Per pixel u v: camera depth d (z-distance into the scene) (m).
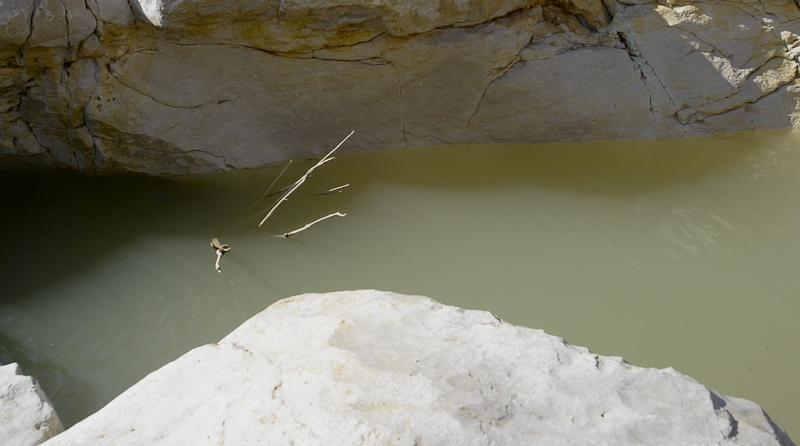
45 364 2.54
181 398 1.72
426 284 3.08
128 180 3.95
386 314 1.95
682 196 3.83
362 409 1.58
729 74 4.52
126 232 3.45
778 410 2.34
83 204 3.68
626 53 4.53
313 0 3.56
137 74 3.62
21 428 1.84
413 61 4.14
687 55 4.54
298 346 1.86
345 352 1.79
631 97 4.51
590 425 1.52
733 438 1.49
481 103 4.42
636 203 3.77
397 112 4.37
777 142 4.50
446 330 1.86
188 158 4.02
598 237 3.45
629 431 1.50
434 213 3.68
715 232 3.46
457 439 1.48
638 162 4.27
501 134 4.55
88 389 2.43
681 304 2.94
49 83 3.42
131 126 3.75
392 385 1.65
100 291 2.98
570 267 3.21
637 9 4.57
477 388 1.63
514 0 4.16
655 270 3.18
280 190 3.91
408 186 3.98
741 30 4.55
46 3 3.11
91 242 3.34
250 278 3.10
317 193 3.88
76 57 3.39
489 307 2.91
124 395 1.75
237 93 3.99
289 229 3.49
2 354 2.56
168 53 3.66
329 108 4.25
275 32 3.71
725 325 2.79
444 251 3.34
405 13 3.79
